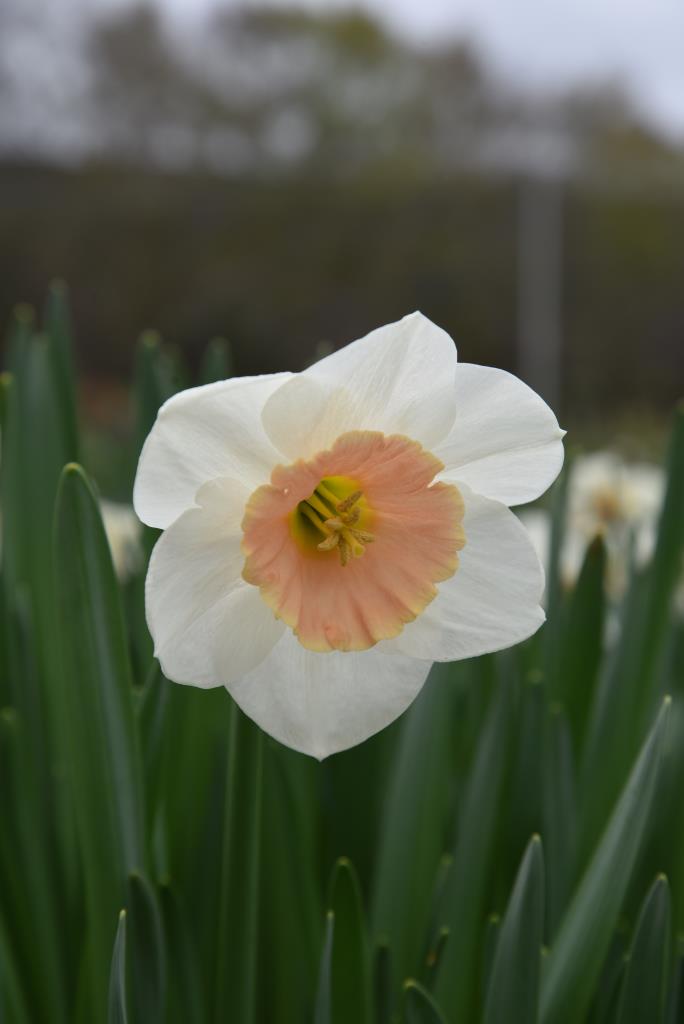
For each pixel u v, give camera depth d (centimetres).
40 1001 59
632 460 349
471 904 58
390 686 52
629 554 65
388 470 52
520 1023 53
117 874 55
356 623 52
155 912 54
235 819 53
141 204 714
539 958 53
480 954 59
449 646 52
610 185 706
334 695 52
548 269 688
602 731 62
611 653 63
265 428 51
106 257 704
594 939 54
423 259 698
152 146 808
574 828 60
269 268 704
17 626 63
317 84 840
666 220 682
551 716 60
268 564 50
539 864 52
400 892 60
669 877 63
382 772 64
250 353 705
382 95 850
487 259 691
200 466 50
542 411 52
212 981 58
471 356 695
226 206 716
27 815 59
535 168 729
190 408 49
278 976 59
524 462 52
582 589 62
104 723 54
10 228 708
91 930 55
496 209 695
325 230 707
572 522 93
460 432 52
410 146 848
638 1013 54
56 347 65
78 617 53
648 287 677
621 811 54
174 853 60
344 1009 55
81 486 53
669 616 62
